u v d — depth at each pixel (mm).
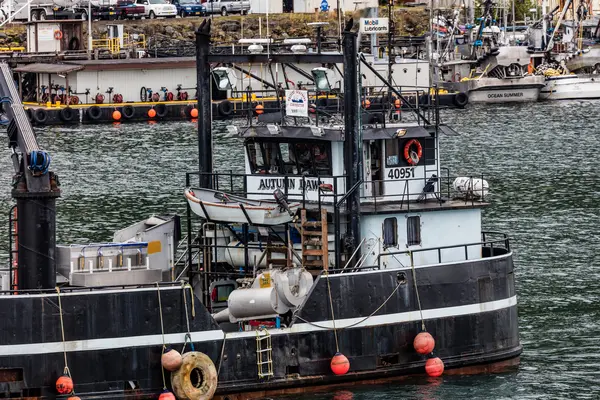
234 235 87188
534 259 128000
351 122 84812
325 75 86125
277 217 82875
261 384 79562
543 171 185125
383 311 82438
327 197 86250
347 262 84062
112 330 76438
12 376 75312
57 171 185000
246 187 89688
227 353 78750
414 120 90688
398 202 88312
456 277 84625
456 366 85062
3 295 75250
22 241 77938
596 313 107500
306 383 80688
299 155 87938
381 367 82625
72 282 81812
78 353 75875
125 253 83875
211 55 90562
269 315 80500
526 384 86250
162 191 165875
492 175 181750
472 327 85312
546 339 99500
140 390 77000
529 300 112375
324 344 81062
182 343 77750
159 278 83562
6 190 171000
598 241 135750
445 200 89938
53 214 78375
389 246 86438
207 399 77375
